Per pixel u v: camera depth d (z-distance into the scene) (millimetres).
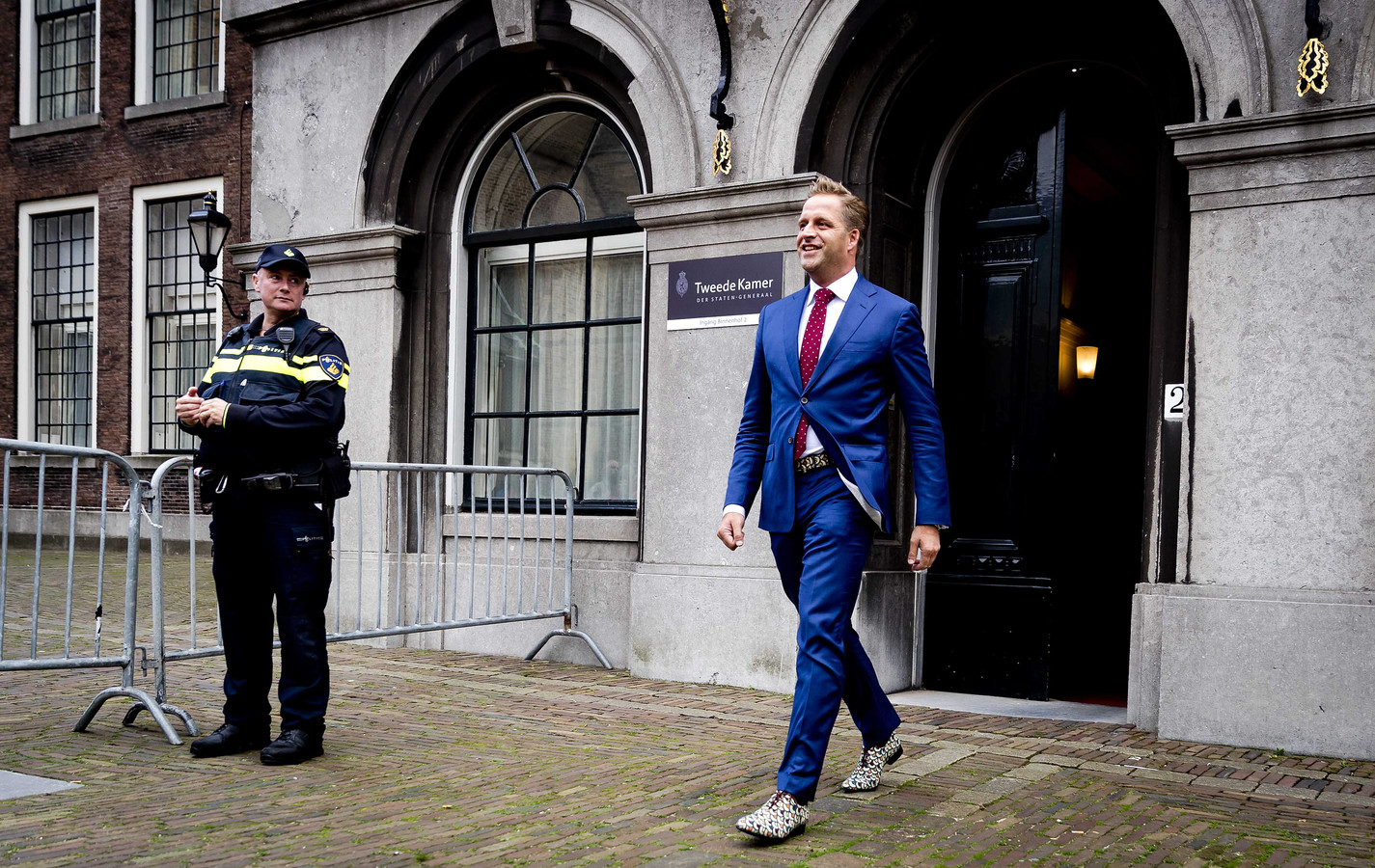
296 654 3855
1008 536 5684
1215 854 2963
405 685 5488
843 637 3123
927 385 3271
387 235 6918
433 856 2764
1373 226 4273
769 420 3484
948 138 5883
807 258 3301
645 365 6242
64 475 14203
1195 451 4594
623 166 6637
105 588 9258
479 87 6934
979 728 4711
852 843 2947
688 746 4188
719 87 5734
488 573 5988
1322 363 4359
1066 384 5895
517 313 7016
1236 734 4406
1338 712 4234
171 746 4051
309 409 3820
